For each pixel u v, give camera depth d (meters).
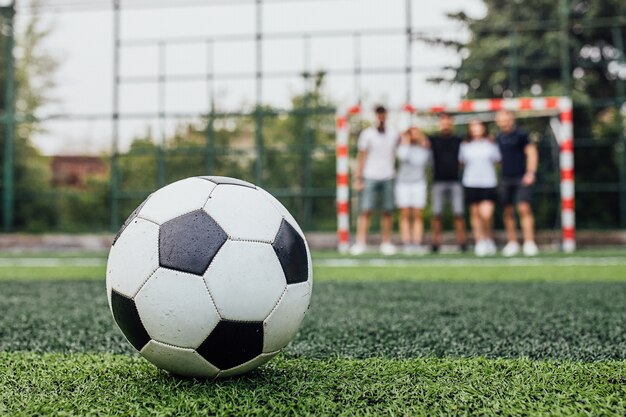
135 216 1.65
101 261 7.74
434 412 1.44
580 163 10.66
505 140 8.19
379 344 2.36
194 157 11.05
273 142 11.23
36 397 1.55
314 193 10.70
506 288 4.29
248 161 10.78
